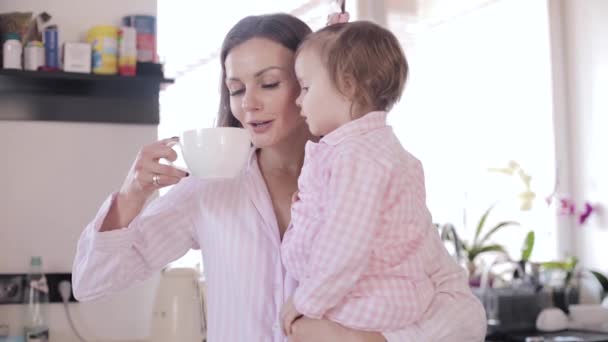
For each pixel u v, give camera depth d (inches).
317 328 42.9
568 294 128.8
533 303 115.2
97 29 87.0
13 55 84.0
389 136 45.9
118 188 91.8
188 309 82.4
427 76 132.5
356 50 46.1
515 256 141.0
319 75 46.4
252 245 48.3
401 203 44.9
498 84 139.9
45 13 86.7
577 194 138.9
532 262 128.3
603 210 133.0
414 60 130.8
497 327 111.4
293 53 48.8
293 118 49.3
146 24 90.6
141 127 93.0
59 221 89.4
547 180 140.7
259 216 49.0
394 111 129.6
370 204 42.4
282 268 47.7
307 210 45.3
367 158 43.3
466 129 137.4
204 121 111.9
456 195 136.7
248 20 49.4
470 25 136.9
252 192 49.4
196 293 83.2
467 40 136.9
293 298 43.5
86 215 90.4
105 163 91.4
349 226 42.0
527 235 130.9
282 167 52.4
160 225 49.5
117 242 44.9
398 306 43.4
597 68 134.4
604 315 115.0
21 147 88.4
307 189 45.9
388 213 44.4
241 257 48.3
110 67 87.1
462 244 128.6
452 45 135.5
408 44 130.4
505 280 122.9
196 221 50.7
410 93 130.8
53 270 88.8
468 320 45.9
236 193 50.0
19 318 86.2
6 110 87.7
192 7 113.7
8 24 85.1
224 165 43.4
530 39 141.8
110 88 91.4
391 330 43.6
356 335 42.9
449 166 135.4
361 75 46.1
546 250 140.4
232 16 115.6
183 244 51.3
